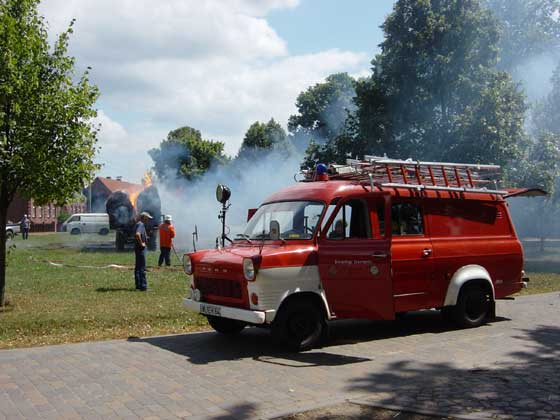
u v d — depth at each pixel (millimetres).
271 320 7301
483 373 6281
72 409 5316
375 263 7305
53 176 10680
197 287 8469
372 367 6738
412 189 8758
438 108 22734
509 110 21766
